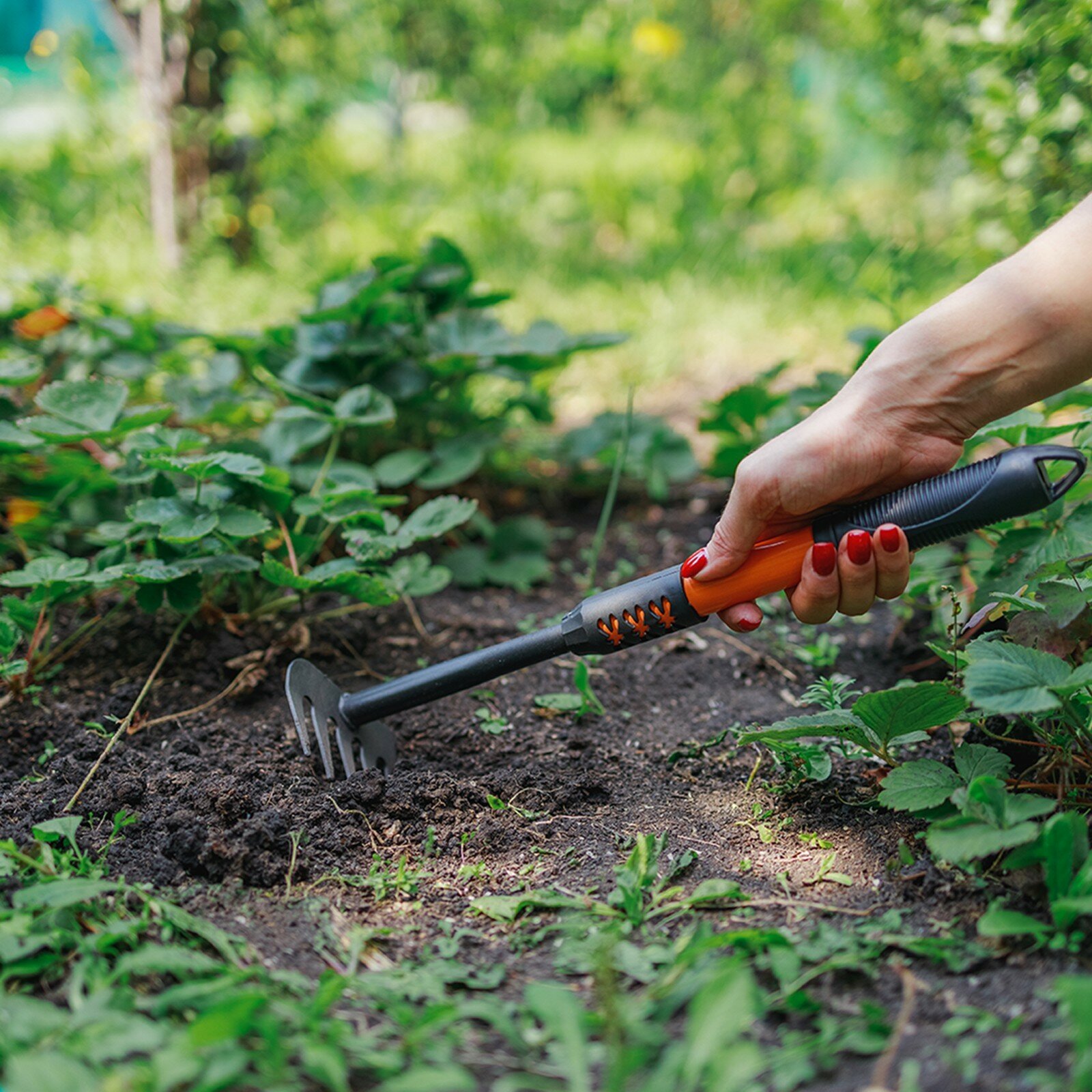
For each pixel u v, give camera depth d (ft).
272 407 9.89
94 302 9.98
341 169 22.56
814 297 15.83
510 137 26.16
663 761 6.24
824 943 4.32
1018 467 4.68
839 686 5.81
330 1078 3.52
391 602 6.72
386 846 5.34
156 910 4.54
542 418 10.09
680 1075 3.56
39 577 6.28
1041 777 5.16
